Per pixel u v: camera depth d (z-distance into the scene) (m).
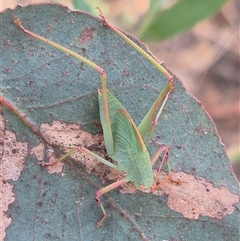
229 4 0.29
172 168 0.14
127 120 0.14
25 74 0.13
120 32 0.13
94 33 0.13
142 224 0.14
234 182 0.14
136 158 0.14
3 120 0.12
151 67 0.14
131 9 0.28
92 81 0.14
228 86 0.29
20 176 0.13
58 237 0.13
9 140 0.13
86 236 0.13
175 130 0.14
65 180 0.13
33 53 0.13
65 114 0.13
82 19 0.13
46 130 0.13
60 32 0.13
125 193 0.14
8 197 0.12
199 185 0.14
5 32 0.13
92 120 0.14
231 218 0.14
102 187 0.14
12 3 0.24
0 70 0.12
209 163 0.14
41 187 0.13
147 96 0.14
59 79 0.13
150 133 0.14
